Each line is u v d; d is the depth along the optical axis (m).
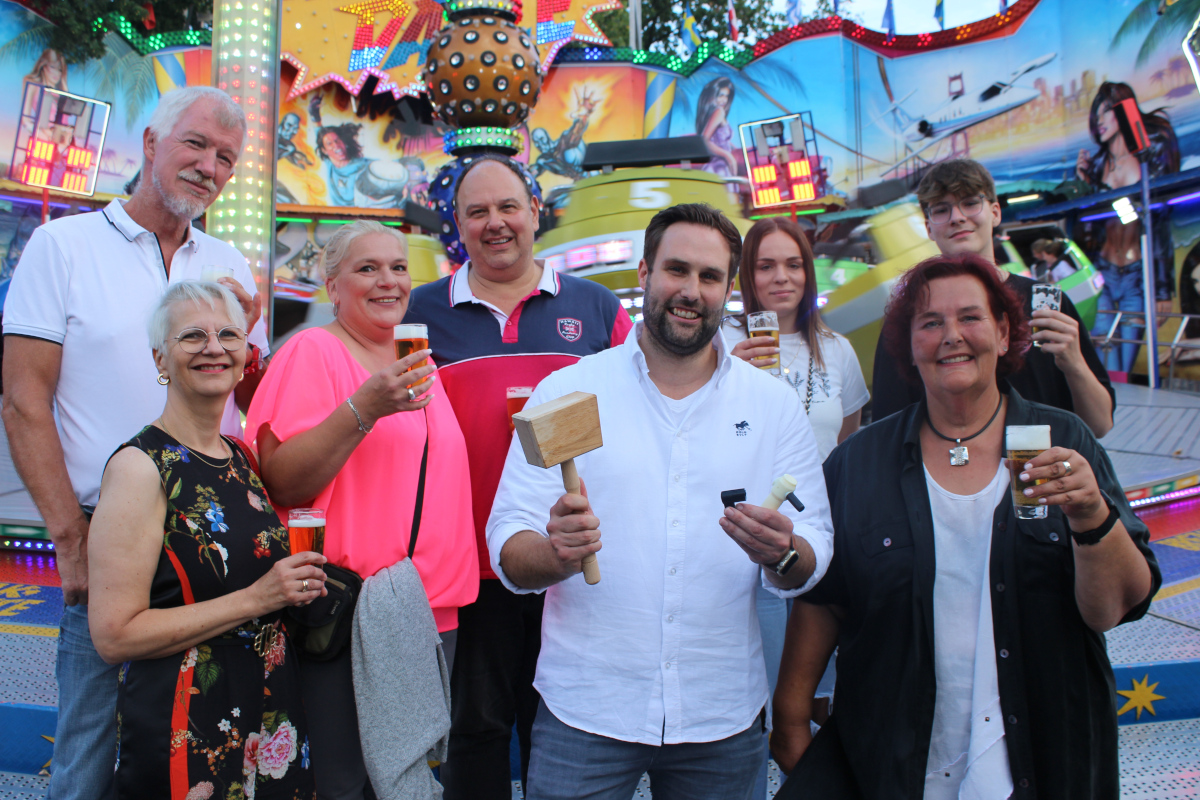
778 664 2.78
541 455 1.64
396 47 11.53
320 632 1.98
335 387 2.15
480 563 2.59
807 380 3.13
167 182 2.18
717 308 1.91
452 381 2.68
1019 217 14.52
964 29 14.23
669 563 1.88
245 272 2.52
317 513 1.90
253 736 1.77
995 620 1.81
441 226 4.76
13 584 4.61
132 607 1.65
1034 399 2.88
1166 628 3.72
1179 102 12.12
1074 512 1.66
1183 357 11.72
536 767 1.92
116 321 2.14
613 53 12.80
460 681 2.58
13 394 2.05
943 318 1.90
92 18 11.85
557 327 2.79
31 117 11.45
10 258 11.55
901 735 1.85
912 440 1.97
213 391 1.83
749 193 11.88
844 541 2.01
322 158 12.41
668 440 1.95
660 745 1.85
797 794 1.99
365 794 2.14
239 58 3.85
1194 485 6.05
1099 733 1.82
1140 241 12.79
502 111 4.67
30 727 3.04
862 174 13.85
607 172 7.66
